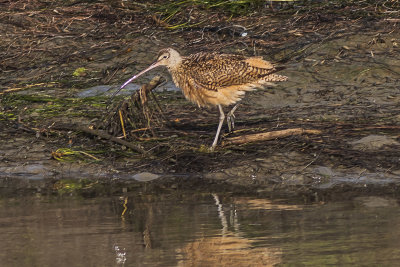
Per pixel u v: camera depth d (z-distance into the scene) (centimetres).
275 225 1002
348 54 1733
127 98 1527
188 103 1603
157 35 1916
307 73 1677
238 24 1947
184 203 1129
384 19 1858
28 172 1356
